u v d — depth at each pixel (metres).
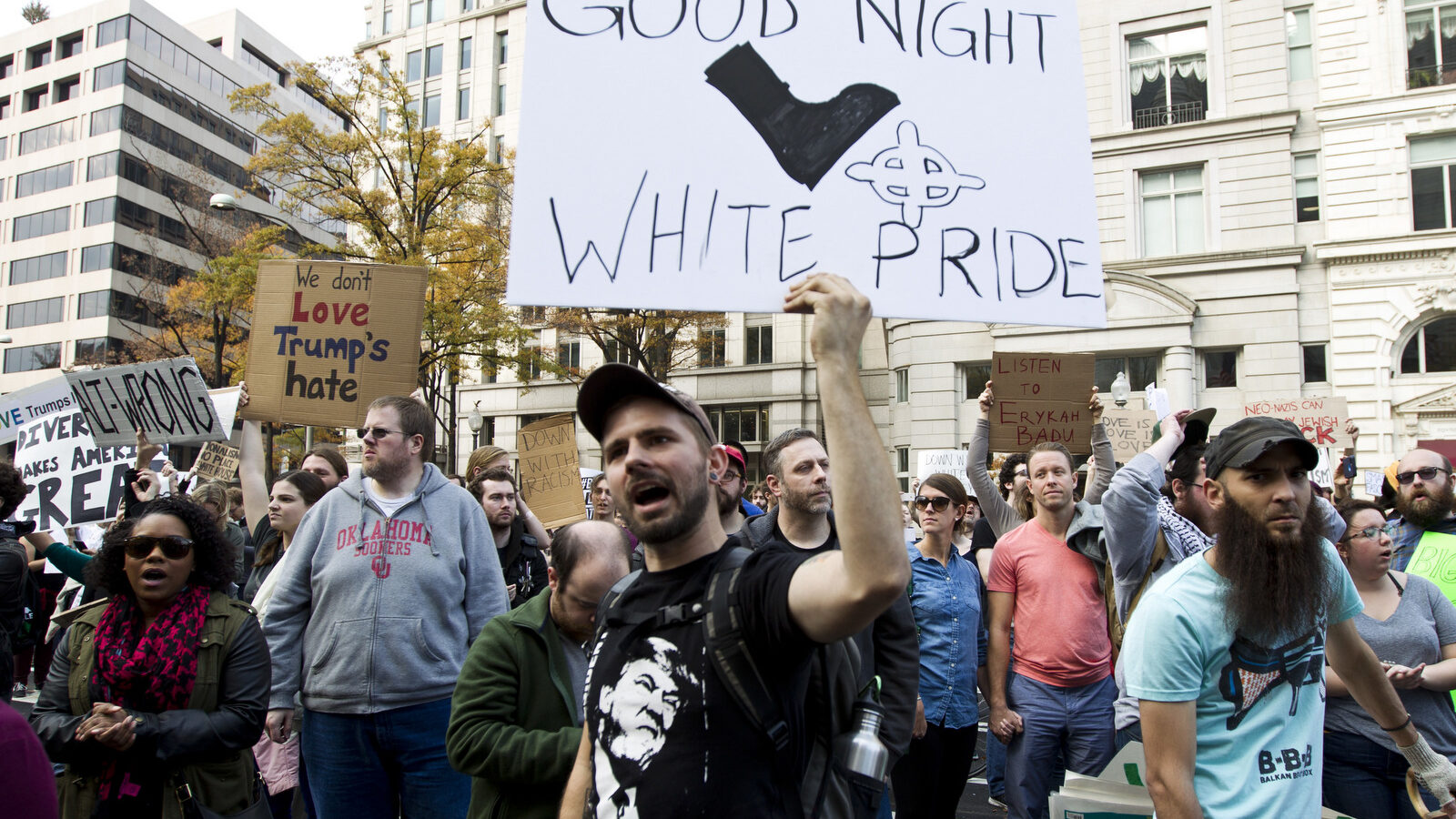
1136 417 8.15
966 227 2.47
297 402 5.02
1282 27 21.05
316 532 3.69
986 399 5.89
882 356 28.83
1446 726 3.53
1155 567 3.76
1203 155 21.44
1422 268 19.78
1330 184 20.66
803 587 1.50
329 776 3.45
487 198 21.05
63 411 6.85
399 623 3.52
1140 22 22.14
